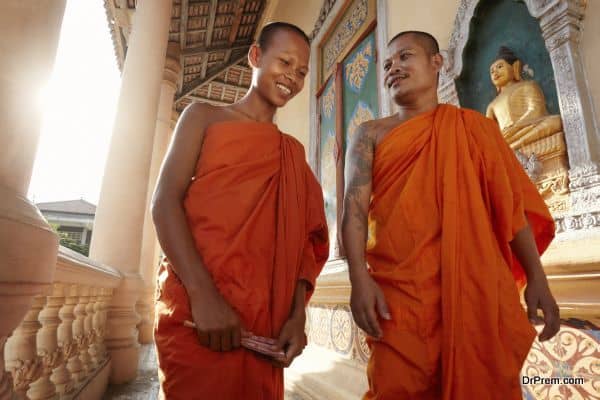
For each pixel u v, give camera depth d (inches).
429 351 42.3
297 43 50.6
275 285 40.3
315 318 145.2
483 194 48.4
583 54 69.3
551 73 74.6
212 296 35.9
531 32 79.6
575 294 58.9
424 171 49.4
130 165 154.0
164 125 281.9
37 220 28.6
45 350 73.2
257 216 41.1
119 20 266.8
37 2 28.5
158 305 39.0
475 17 93.0
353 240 49.7
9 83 26.3
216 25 290.8
